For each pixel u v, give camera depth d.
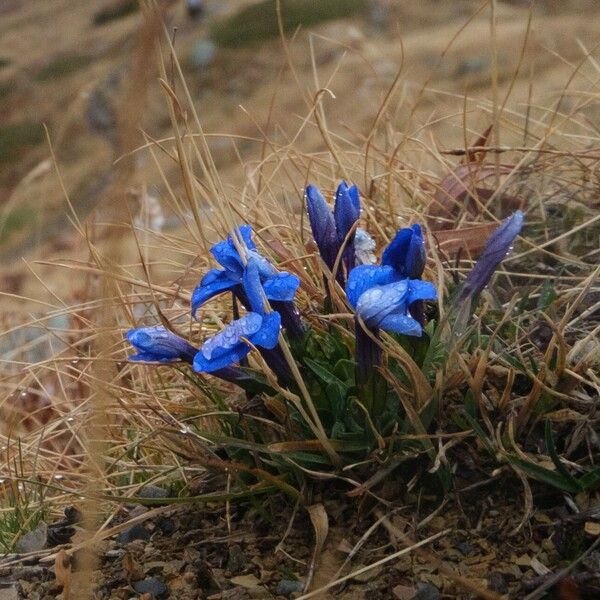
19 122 3.17
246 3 3.60
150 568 0.35
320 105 0.47
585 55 0.49
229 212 0.40
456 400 0.37
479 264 0.36
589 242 0.46
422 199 0.48
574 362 0.38
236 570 0.35
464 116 0.47
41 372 0.56
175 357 0.35
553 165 0.48
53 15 4.58
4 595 0.35
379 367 0.34
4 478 0.42
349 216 0.37
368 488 0.35
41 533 0.38
